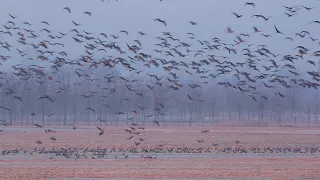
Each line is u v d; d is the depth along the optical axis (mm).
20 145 67062
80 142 71812
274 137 81562
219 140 76375
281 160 50531
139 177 37938
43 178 37562
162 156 54281
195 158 52406
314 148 63906
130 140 75188
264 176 38688
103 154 54750
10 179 36969
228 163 47562
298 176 38875
